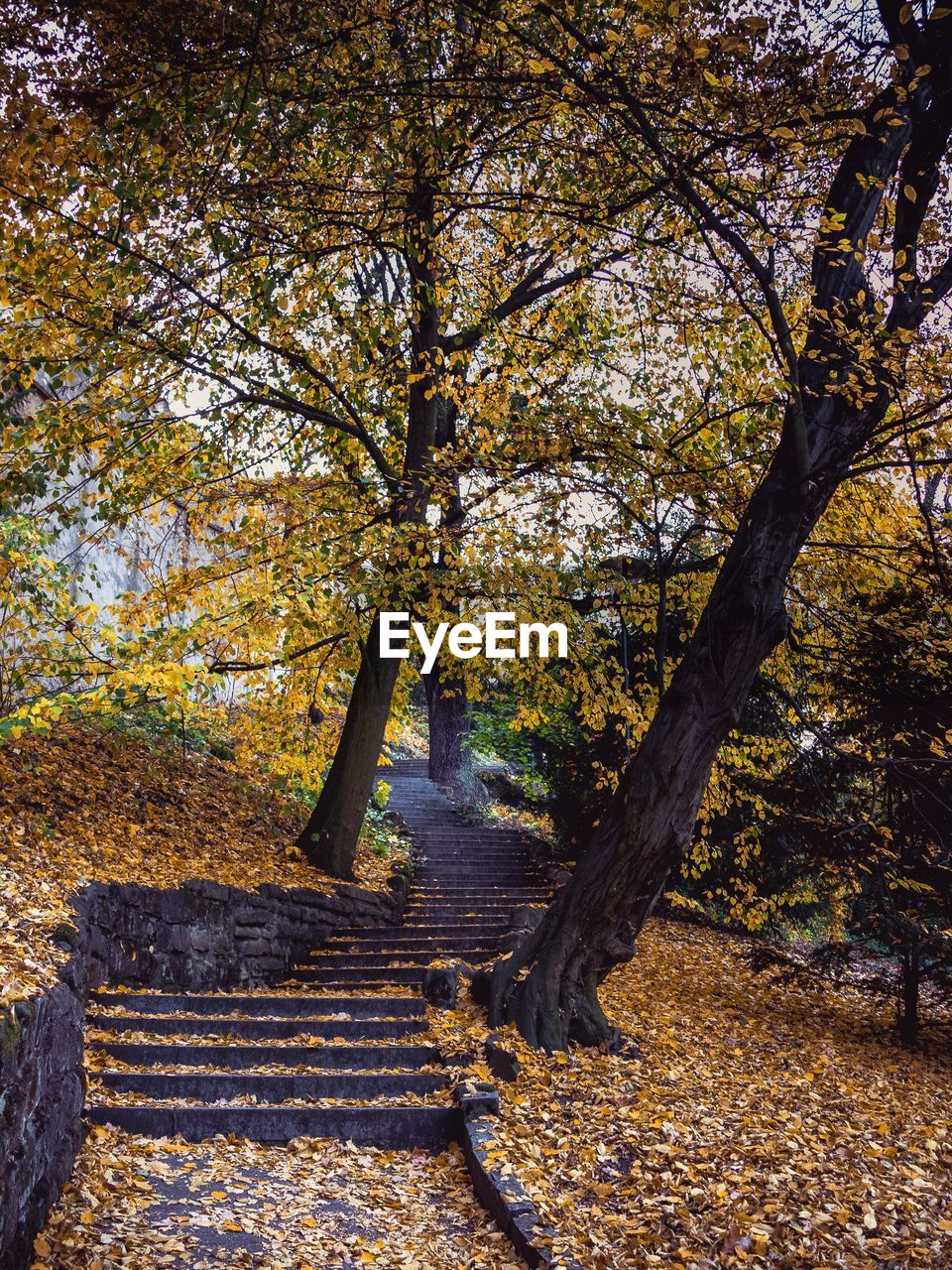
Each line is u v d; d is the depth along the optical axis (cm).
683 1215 426
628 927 734
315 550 1050
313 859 1223
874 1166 502
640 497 905
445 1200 485
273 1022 693
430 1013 766
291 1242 420
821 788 951
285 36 600
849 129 530
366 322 1112
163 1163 491
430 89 661
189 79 576
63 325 816
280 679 1239
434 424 1284
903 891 926
